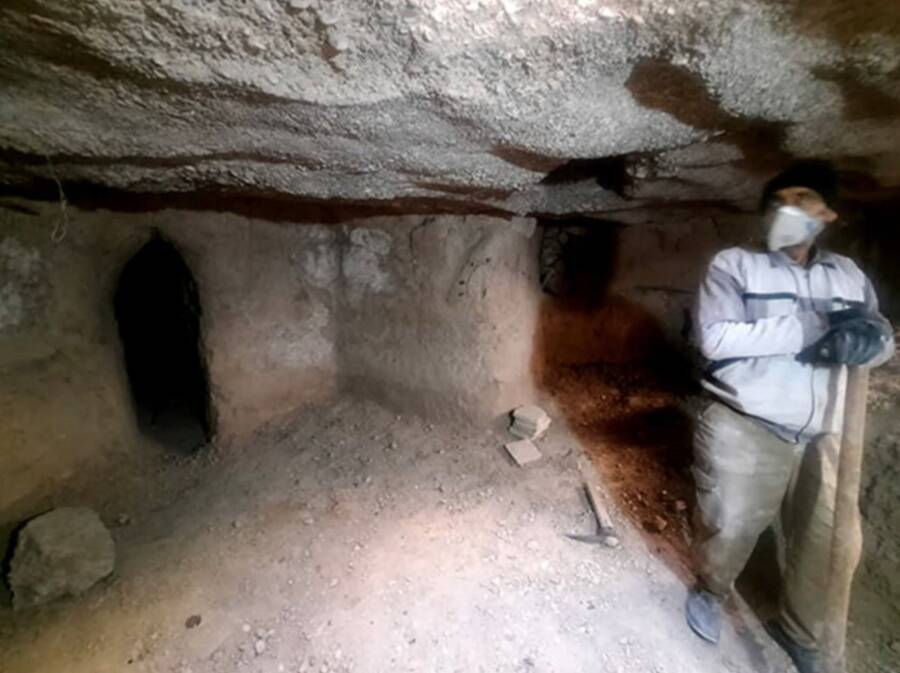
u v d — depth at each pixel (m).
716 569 1.59
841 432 1.41
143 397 3.49
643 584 1.84
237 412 2.73
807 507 1.50
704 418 1.56
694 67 1.06
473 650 1.60
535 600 1.77
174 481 2.47
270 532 2.09
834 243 3.13
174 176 1.70
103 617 1.73
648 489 2.34
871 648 1.64
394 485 2.35
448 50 0.98
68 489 2.31
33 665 1.58
